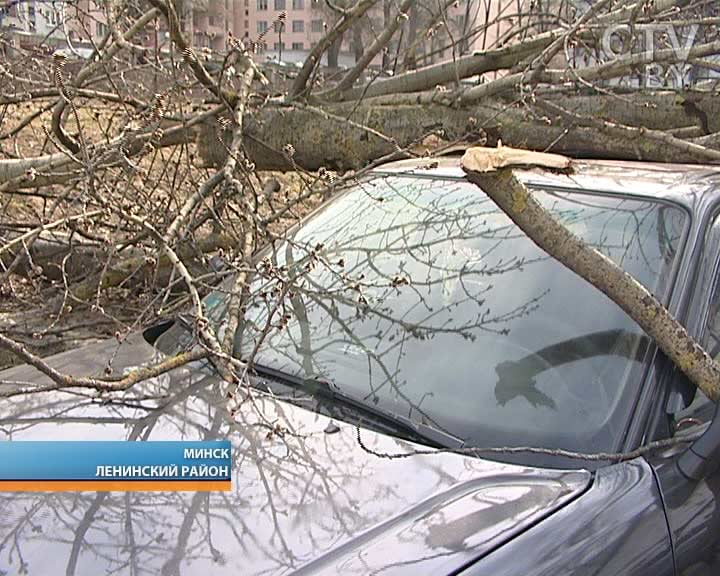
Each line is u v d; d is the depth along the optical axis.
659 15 4.41
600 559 1.77
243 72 4.43
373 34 4.91
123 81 4.34
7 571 1.69
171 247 3.43
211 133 4.79
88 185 3.59
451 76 4.91
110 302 4.45
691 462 2.05
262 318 2.84
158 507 1.87
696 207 2.53
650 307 2.17
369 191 3.30
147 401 2.38
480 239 2.79
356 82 5.30
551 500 1.88
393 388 2.38
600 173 2.88
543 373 2.30
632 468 2.01
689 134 4.47
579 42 4.50
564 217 2.64
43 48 4.37
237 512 1.84
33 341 3.76
